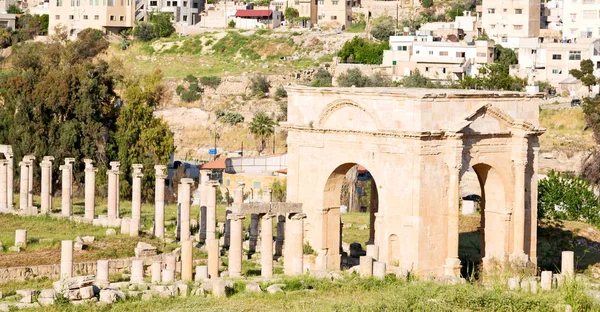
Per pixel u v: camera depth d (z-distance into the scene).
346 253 118.44
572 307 89.75
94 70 193.12
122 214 143.88
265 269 102.00
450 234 104.50
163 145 181.62
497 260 107.94
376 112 105.31
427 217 103.62
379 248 105.31
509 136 108.50
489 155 107.31
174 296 92.62
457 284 95.62
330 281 98.00
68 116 183.50
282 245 115.31
